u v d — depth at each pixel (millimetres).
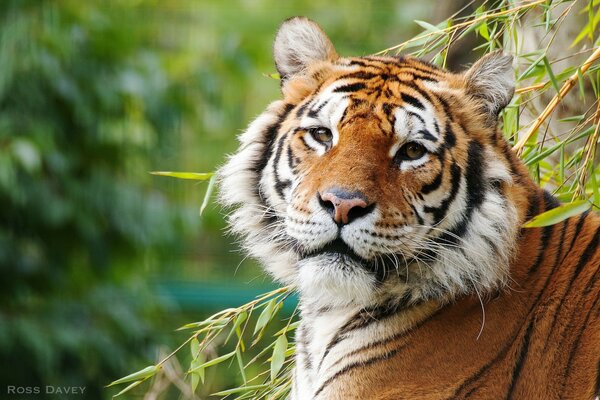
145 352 17312
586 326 7488
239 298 20500
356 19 26328
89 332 16750
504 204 7645
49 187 16609
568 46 9891
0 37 15891
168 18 24062
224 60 19953
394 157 7602
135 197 17312
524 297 7652
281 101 8266
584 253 7730
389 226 7445
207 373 14531
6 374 16438
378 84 7812
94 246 17156
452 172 7648
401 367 7684
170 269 20531
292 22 8391
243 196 8281
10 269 16891
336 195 7387
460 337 7625
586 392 7348
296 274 8117
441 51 8945
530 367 7473
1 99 15945
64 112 16734
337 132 7688
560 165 8344
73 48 16547
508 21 8914
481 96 7934
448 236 7656
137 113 17406
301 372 8297
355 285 7582
